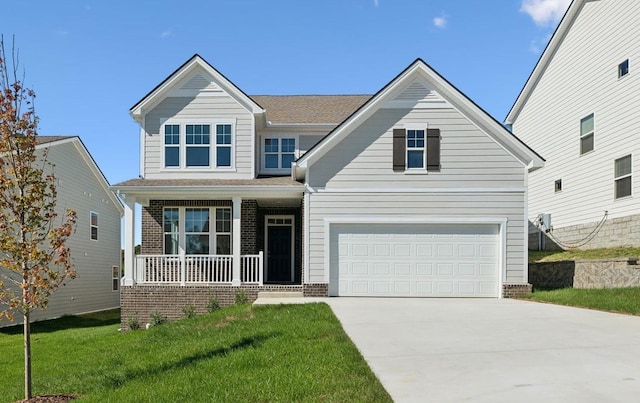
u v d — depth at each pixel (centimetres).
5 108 696
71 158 2189
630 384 547
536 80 2233
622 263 1290
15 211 699
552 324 924
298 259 1725
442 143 1455
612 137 1667
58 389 725
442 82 1435
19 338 1469
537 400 496
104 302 2570
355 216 1442
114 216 2734
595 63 1775
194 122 1611
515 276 1427
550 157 2097
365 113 1458
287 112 1903
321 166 1452
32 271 704
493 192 1442
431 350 719
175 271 1571
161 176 1595
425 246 1441
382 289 1434
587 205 1812
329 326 893
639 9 1541
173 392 579
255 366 668
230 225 1620
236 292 1430
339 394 518
